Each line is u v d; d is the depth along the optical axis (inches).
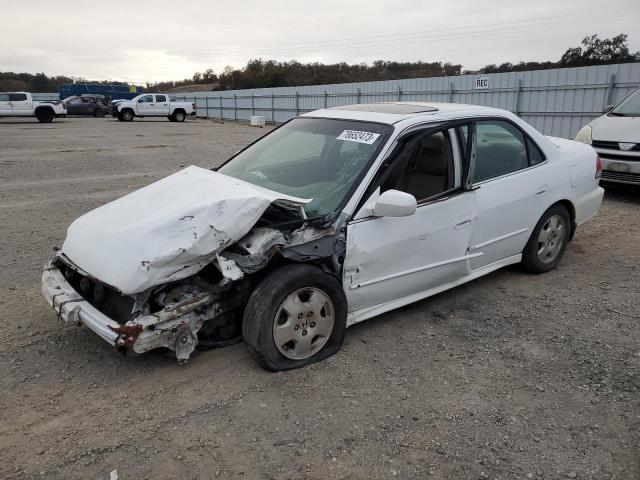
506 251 187.3
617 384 131.6
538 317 169.2
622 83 615.2
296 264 134.0
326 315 139.9
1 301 178.2
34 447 107.1
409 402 123.9
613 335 157.3
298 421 116.3
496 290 191.0
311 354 138.9
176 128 1171.3
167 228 121.7
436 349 148.6
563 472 102.1
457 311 173.5
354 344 150.6
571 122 676.7
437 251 160.1
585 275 205.9
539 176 189.2
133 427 113.5
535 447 109.0
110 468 101.6
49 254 229.3
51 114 1291.8
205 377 132.3
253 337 128.2
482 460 105.2
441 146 161.5
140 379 131.6
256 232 130.9
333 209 140.6
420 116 161.8
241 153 187.8
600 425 116.2
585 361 142.6
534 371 137.8
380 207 137.9
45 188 391.9
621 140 319.3
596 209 221.3
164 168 502.3
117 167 508.1
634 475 101.4
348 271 142.3
